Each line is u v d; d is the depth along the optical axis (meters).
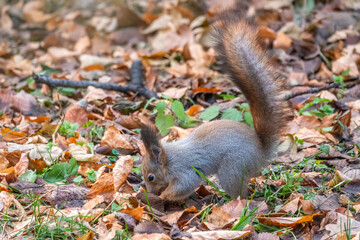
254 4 17.12
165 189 8.58
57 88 13.27
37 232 7.10
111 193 8.42
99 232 7.14
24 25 20.33
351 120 10.88
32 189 8.41
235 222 7.35
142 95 12.83
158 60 15.36
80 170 9.07
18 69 15.79
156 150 8.26
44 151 9.41
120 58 16.12
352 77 13.32
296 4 17.03
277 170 9.27
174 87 13.44
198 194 8.78
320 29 15.54
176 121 11.43
